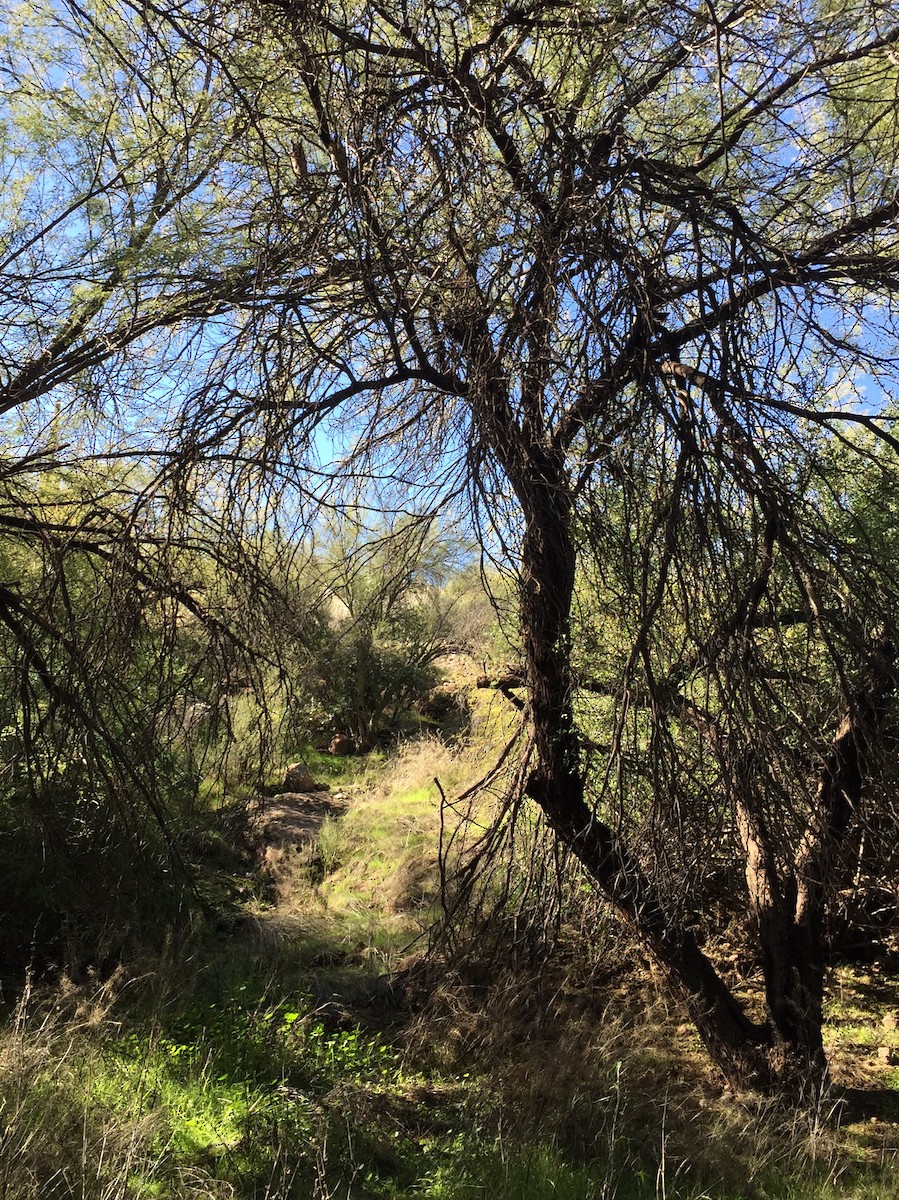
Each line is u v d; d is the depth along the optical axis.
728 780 3.67
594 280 3.46
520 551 3.87
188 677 4.39
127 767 4.98
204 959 6.66
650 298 3.48
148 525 3.99
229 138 3.86
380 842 9.93
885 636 4.33
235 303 3.63
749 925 6.67
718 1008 5.04
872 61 3.81
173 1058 4.73
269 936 7.43
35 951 6.36
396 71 3.79
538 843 5.27
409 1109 4.64
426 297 3.62
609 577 4.07
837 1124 4.60
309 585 4.66
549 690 4.70
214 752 5.60
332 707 12.78
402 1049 5.39
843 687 3.86
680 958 5.08
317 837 10.19
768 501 3.59
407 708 14.27
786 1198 3.89
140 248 4.07
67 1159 3.39
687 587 3.51
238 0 3.49
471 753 11.41
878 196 3.95
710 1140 4.27
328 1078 4.88
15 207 4.48
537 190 3.57
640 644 3.38
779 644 3.93
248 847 9.78
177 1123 4.04
